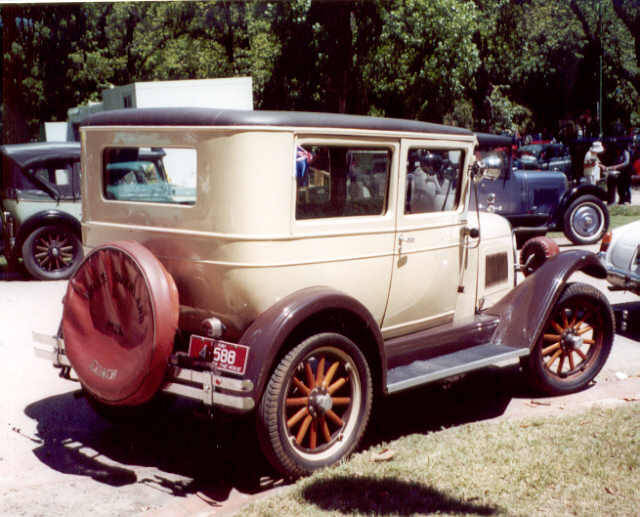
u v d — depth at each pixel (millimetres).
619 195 19703
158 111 4156
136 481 4125
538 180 13047
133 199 4395
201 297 4078
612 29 36000
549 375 5418
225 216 3871
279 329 3688
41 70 30906
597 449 4109
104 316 3994
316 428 4070
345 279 4305
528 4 29625
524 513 3387
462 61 22312
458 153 5086
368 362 4258
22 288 10188
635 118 45344
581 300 5426
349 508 3492
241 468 4266
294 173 3945
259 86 29594
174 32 37125
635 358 6531
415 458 4113
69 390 5812
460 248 5188
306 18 22531
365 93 24266
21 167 10469
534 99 40938
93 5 32094
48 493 3975
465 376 6039
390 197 4527
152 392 3869
